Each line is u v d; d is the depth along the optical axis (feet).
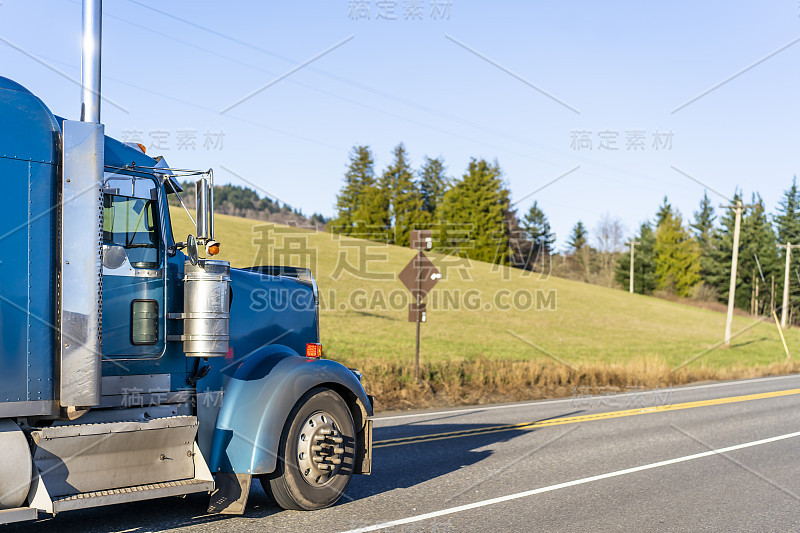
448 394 61.57
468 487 26.16
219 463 20.92
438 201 290.97
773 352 158.61
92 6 20.92
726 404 59.11
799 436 40.42
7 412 16.79
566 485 26.81
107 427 18.20
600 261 311.47
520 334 139.64
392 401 56.65
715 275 281.95
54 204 17.81
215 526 20.26
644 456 33.45
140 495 18.22
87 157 18.12
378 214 249.96
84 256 17.89
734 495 25.63
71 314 17.60
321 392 22.82
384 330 122.11
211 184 20.06
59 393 17.51
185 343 19.99
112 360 19.06
